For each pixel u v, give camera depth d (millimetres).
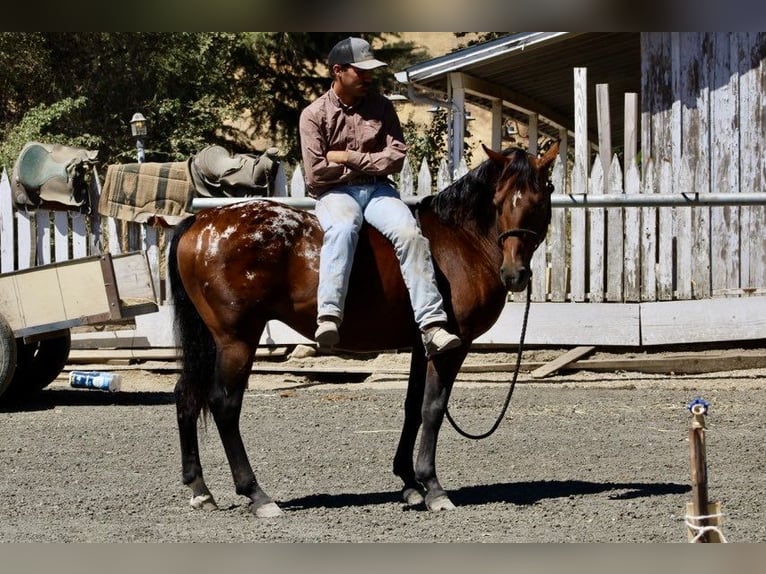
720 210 14539
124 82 26328
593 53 20344
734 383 13297
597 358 14203
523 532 7156
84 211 14438
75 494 8312
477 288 7898
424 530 7246
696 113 15906
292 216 7875
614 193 14266
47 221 14484
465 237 7969
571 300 14453
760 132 15484
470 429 10898
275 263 7762
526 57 20094
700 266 14508
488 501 8117
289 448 10008
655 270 14414
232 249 7742
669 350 14438
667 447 10039
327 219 7691
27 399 12812
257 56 30703
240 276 7723
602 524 7363
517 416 11531
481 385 13398
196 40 27141
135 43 26047
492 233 7910
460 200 7984
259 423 11227
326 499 8227
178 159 25688
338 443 10234
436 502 7812
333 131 7902
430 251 7910
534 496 8250
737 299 14156
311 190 8125
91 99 25953
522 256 7617
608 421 11242
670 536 7012
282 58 31156
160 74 26719
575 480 8797
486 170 7914
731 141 15672
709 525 5879
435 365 7863
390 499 8234
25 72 25703
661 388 13109
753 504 7883
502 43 18922
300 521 7531
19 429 10961
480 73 21172
